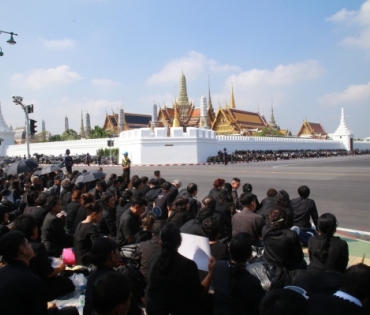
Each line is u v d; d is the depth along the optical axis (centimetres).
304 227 870
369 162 4950
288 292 277
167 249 464
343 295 343
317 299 341
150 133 4997
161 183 1217
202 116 8675
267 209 873
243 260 445
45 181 1656
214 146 5659
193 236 566
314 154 7612
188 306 457
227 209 886
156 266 460
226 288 425
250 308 419
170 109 9969
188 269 453
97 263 454
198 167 4081
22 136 11325
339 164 4444
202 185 2197
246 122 9850
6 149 8162
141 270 566
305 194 889
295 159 6500
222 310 426
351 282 337
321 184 2141
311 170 3316
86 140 6425
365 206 1412
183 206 782
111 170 3719
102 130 8694
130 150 5116
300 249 573
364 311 323
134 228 727
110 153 5338
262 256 609
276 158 6212
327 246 514
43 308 408
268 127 10438
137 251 577
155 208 877
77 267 673
